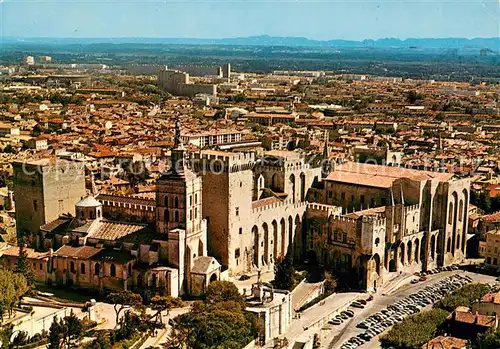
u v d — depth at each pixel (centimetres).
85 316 19762
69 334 17588
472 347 19512
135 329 19125
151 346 18650
